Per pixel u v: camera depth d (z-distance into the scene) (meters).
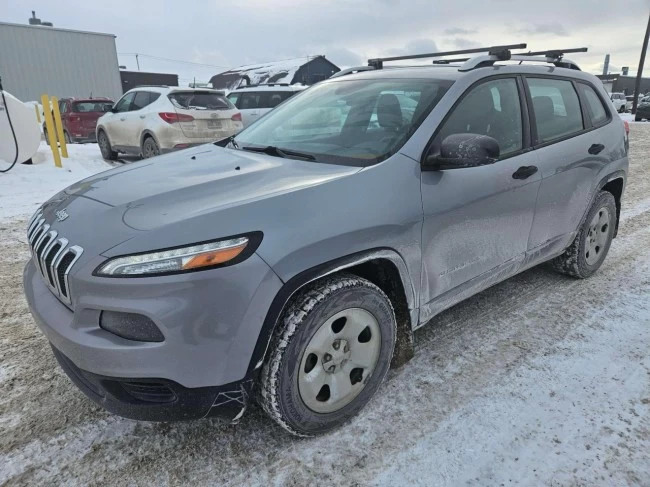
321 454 2.11
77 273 1.82
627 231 5.11
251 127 3.40
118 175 2.58
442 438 2.20
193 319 1.75
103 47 25.86
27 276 2.35
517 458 2.08
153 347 1.74
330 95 3.17
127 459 2.07
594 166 3.54
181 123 8.66
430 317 2.63
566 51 3.52
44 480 1.95
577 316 3.30
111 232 1.88
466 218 2.57
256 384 2.00
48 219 2.25
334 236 1.99
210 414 1.92
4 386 2.53
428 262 2.44
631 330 3.12
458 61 3.50
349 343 2.19
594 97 3.78
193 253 1.74
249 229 1.84
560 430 2.25
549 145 3.15
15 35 23.08
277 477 1.99
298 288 1.92
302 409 2.07
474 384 2.57
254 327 1.84
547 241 3.31
